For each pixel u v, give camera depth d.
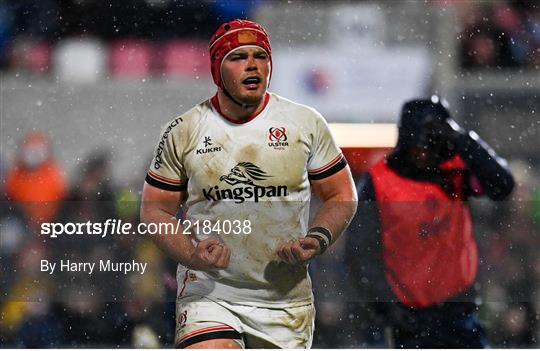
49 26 37.38
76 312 24.00
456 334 19.67
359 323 21.59
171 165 16.27
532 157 34.38
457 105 34.91
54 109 34.06
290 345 16.42
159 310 23.84
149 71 36.06
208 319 15.85
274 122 16.14
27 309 24.31
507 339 23.23
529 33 36.19
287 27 34.53
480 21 36.00
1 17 37.03
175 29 37.16
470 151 19.73
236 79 15.71
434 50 34.75
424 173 19.67
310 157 16.31
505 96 35.00
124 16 37.06
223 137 16.06
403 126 19.80
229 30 15.90
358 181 21.75
